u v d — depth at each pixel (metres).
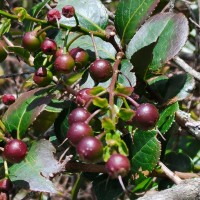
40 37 0.17
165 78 0.19
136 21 0.18
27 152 0.16
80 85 0.17
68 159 0.16
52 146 0.16
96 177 0.18
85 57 0.17
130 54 0.17
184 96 0.18
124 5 0.18
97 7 0.19
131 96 0.16
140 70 0.17
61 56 0.16
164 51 0.17
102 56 0.18
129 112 0.14
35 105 0.17
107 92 0.15
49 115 0.19
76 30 0.17
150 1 0.18
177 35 0.17
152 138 0.16
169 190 0.16
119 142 0.14
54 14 0.17
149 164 0.17
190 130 0.18
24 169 0.16
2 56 0.18
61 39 0.19
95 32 0.18
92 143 0.13
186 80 0.18
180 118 0.18
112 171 0.13
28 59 0.19
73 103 0.17
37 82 0.17
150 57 0.17
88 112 0.14
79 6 0.19
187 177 0.19
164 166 0.18
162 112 0.18
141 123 0.14
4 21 0.18
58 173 0.16
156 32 0.17
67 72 0.16
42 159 0.16
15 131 0.17
